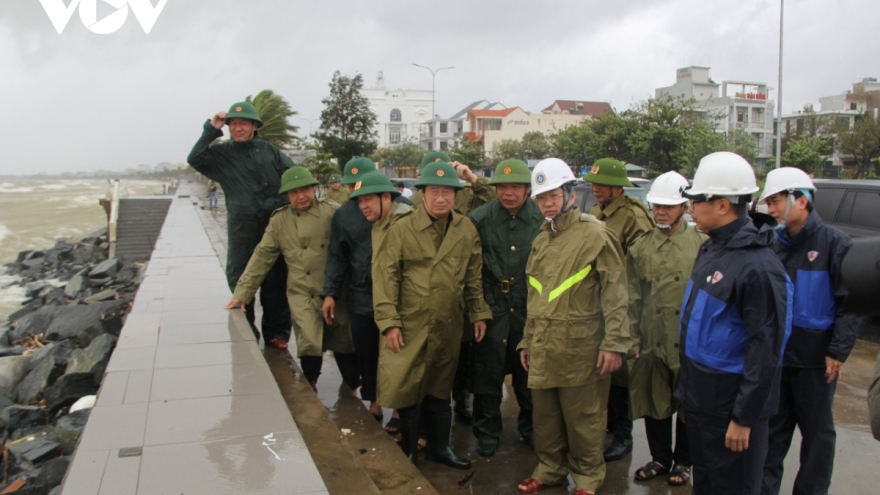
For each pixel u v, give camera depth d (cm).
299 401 463
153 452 315
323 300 514
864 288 154
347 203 486
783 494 387
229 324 578
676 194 383
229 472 296
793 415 358
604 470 380
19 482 583
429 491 362
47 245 3120
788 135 4316
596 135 3284
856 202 747
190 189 4831
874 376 227
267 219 568
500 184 414
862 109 5450
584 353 361
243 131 552
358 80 2955
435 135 7319
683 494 386
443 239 409
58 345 1040
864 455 433
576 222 366
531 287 379
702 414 291
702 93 5553
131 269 1925
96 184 14488
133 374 432
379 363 423
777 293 268
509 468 422
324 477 352
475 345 439
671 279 389
